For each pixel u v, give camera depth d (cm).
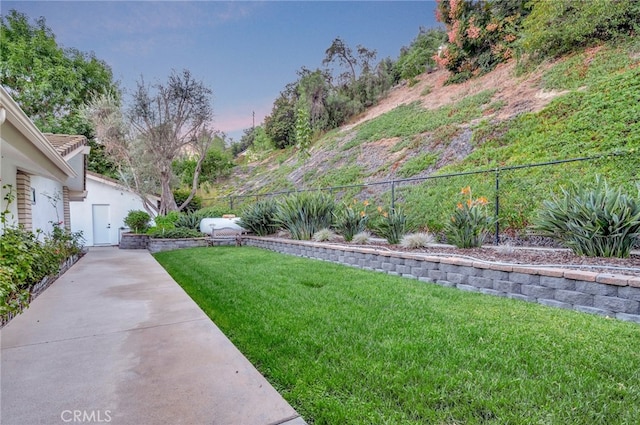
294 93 2544
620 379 202
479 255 505
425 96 1777
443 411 177
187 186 2247
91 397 197
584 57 1105
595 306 325
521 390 192
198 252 929
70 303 414
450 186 910
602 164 682
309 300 397
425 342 263
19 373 229
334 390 202
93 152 1758
